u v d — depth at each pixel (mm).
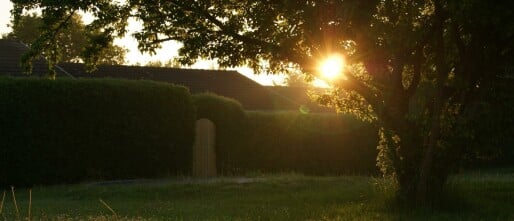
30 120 19031
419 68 13258
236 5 14078
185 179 20625
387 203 13172
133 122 21172
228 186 17828
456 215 12086
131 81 21438
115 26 14523
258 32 13562
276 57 13109
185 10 13781
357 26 11031
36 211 12422
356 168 26375
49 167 19359
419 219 11547
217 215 12180
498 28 11250
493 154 13242
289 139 25250
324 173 25672
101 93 20547
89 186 18172
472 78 12750
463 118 12594
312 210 12867
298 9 11680
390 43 11281
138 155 21203
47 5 13133
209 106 24156
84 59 14773
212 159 23875
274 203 14500
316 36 11734
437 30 12484
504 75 13195
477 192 15453
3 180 18562
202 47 13992
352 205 13703
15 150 18734
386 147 13555
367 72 13523
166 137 21953
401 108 13109
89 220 10594
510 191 16031
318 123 25828
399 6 11367
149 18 13766
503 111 12812
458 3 10492
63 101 19719
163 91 22031
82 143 20062
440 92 12664
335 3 11219
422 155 12898
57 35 14273
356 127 26438
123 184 18953
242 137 24422
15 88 18875
